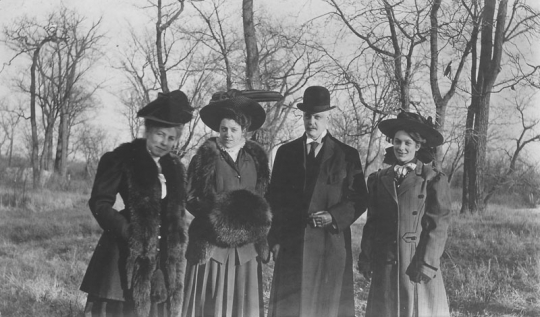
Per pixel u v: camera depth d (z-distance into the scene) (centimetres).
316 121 382
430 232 350
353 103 575
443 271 546
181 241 319
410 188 359
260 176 376
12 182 1074
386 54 585
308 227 374
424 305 353
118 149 321
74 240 729
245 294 360
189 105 335
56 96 1140
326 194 376
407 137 360
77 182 1101
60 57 1111
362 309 458
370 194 373
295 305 371
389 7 587
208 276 360
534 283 501
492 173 851
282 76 582
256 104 383
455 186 845
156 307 316
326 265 372
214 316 356
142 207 307
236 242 355
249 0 566
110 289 306
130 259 304
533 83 720
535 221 703
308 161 382
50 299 474
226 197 358
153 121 323
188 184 365
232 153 374
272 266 565
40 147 1373
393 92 571
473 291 491
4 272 545
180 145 588
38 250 662
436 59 607
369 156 539
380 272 362
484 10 645
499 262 561
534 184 859
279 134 529
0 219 809
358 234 644
